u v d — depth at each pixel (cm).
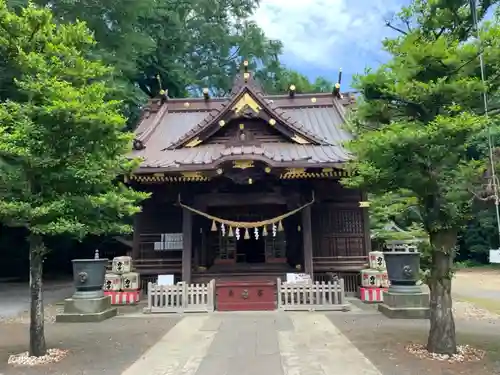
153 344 968
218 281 1565
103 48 2459
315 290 1431
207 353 881
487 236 3750
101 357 857
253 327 1145
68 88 802
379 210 1370
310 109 2345
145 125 2305
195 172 1594
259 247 1961
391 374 716
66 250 3266
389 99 877
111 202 884
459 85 761
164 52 3819
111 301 1572
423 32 892
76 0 2242
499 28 764
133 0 2456
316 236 1773
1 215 808
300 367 769
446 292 845
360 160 868
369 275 1573
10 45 864
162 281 1530
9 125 860
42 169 841
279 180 1703
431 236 866
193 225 1795
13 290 2292
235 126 1850
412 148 757
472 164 820
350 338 995
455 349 830
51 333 1102
